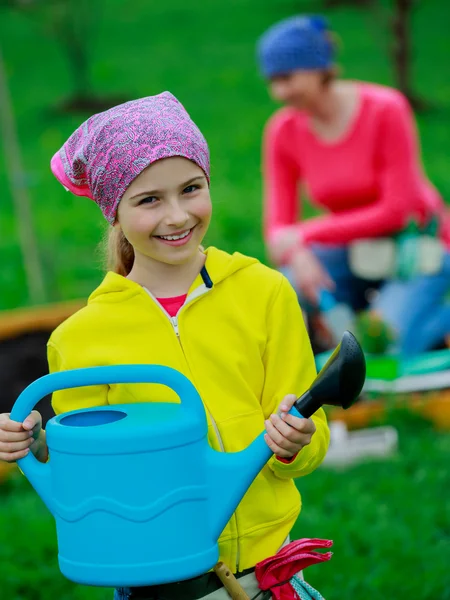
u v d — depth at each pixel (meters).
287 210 6.21
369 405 5.54
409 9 14.82
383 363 5.68
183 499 2.07
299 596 2.44
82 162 2.43
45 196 12.48
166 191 2.29
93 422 2.23
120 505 2.04
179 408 2.18
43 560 4.14
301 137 6.00
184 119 2.36
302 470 2.39
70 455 2.06
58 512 2.12
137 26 20.53
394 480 4.68
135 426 2.04
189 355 2.44
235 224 10.50
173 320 2.46
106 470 2.04
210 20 20.52
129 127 2.31
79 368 2.21
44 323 6.68
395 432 5.16
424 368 5.78
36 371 6.25
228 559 2.41
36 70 18.38
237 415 2.42
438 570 3.84
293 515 2.51
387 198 5.80
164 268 2.49
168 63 18.19
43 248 9.68
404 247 5.95
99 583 2.07
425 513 4.31
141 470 2.04
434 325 6.05
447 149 13.26
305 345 2.53
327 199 6.05
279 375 2.49
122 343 2.46
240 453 2.14
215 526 2.13
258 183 12.35
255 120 15.10
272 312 2.50
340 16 19.31
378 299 6.06
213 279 2.47
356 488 4.65
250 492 2.42
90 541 2.06
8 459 2.19
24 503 4.68
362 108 5.78
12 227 11.17
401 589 3.74
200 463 2.10
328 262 6.08
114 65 18.27
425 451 5.04
